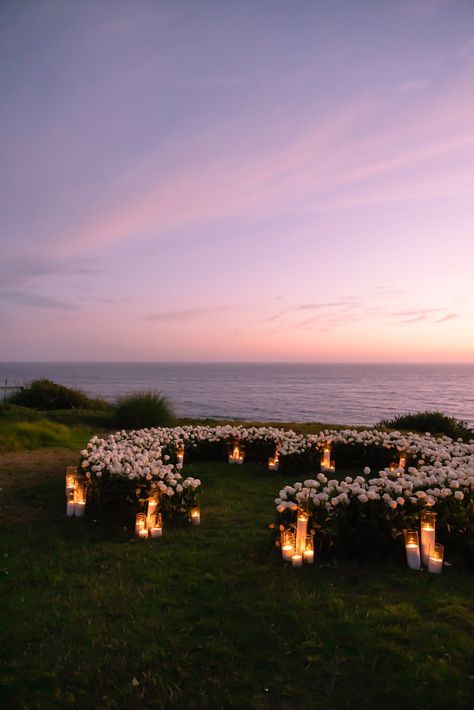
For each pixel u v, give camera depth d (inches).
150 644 150.4
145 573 205.9
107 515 289.1
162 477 271.4
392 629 155.9
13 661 140.9
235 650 146.2
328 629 156.5
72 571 209.2
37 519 290.7
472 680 132.0
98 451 354.6
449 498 238.7
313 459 438.9
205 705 124.6
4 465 444.1
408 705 124.0
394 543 223.6
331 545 221.1
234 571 208.2
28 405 939.3
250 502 333.4
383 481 244.2
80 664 140.6
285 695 127.6
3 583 196.9
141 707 124.3
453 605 175.6
